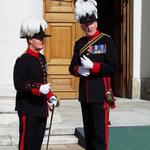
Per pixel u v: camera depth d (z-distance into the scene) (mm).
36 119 5965
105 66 6113
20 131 6008
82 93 6266
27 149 5949
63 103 12266
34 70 5926
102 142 6207
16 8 9281
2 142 8352
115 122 9773
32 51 6004
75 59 6355
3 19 9258
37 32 5961
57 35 12781
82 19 6203
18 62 5934
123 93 13703
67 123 9305
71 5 12820
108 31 14695
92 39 6266
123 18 13641
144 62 13586
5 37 9266
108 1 14672
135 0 13523
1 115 8945
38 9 9523
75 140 8625
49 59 12742
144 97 13453
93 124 6238
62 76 12773
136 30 13562
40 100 5957
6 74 9258
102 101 6195
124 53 13641
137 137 8570
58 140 8578
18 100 5984
